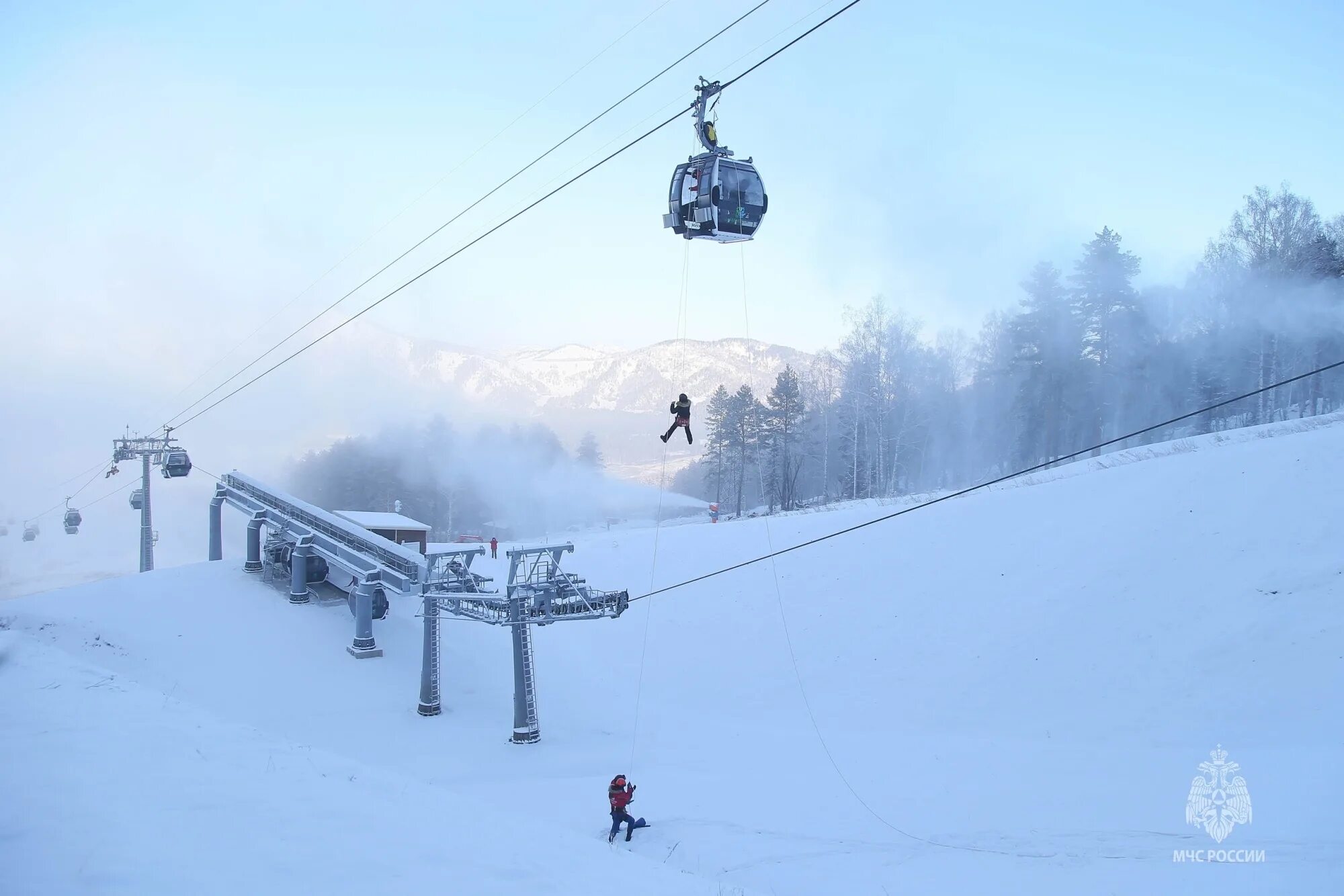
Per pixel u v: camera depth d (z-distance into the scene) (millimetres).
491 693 30469
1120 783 17469
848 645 29438
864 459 72750
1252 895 11672
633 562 43000
